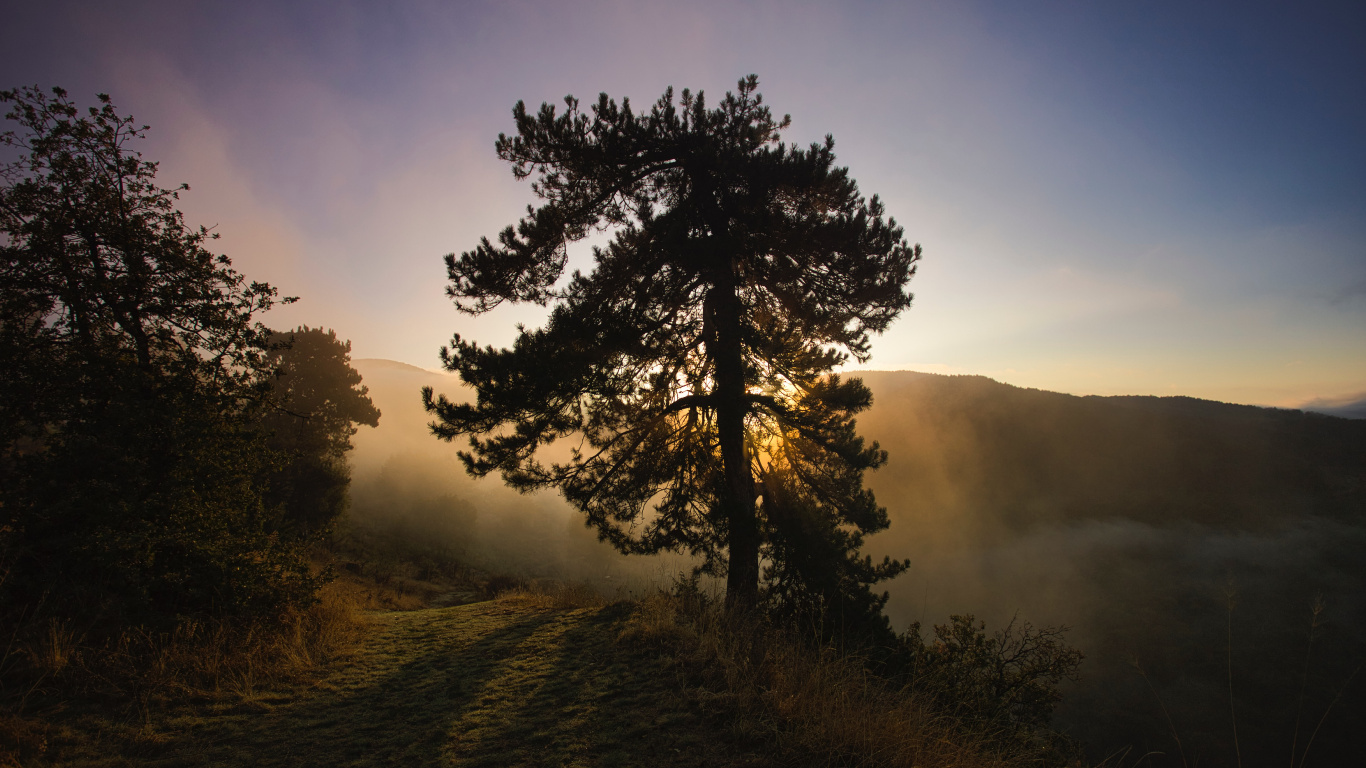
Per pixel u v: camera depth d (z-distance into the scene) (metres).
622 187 11.20
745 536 9.82
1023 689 6.22
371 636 8.12
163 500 7.02
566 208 11.23
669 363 10.69
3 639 5.53
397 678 6.21
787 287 10.65
